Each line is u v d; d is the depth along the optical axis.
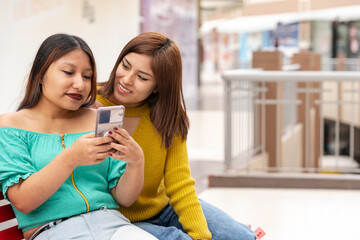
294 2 8.09
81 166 1.84
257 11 8.52
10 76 5.72
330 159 13.31
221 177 4.88
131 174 1.86
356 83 11.23
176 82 2.14
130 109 2.21
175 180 2.20
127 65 2.09
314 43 14.66
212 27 11.15
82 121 1.93
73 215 1.78
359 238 3.46
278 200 4.45
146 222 2.25
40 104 1.86
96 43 7.20
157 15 11.83
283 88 6.75
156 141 2.17
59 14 6.44
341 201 4.43
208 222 2.23
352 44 13.67
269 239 3.43
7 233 1.84
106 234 1.75
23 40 5.89
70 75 1.79
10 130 1.76
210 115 10.60
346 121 11.54
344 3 7.63
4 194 1.71
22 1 5.84
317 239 3.44
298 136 7.40
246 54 26.75
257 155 5.87
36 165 1.76
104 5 7.32
